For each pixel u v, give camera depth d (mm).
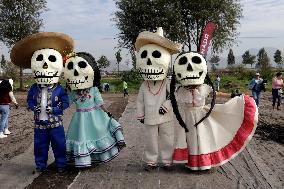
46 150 4727
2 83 7074
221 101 10664
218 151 4520
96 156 4762
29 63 4871
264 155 5551
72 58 4711
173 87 4535
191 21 23906
